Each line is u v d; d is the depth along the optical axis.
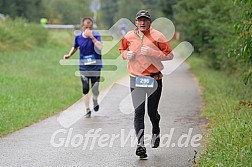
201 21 37.22
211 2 33.41
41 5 95.56
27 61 39.72
